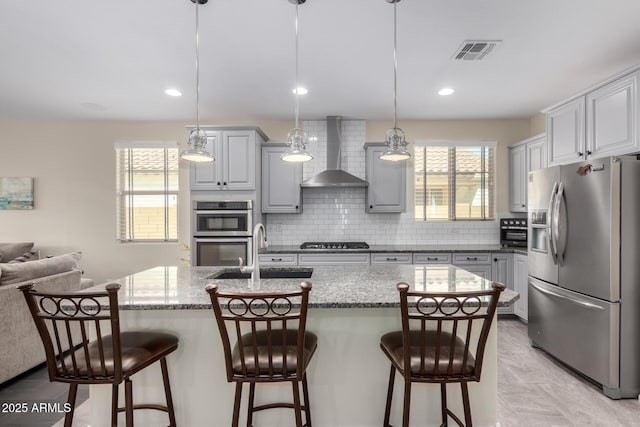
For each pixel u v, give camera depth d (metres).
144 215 4.62
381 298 1.67
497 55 2.70
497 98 3.68
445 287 1.86
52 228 4.53
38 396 2.36
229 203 3.90
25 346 2.56
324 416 1.87
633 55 2.70
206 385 1.84
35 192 4.52
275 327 1.87
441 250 3.92
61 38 2.44
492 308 1.40
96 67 2.91
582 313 2.53
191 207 3.93
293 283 2.02
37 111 4.12
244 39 2.46
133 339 1.65
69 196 4.54
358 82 3.23
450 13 2.14
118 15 2.16
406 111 4.13
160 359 1.75
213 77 3.11
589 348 2.47
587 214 2.48
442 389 1.79
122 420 1.85
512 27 2.30
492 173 4.58
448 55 2.70
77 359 1.47
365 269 2.50
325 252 3.91
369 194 4.22
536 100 3.74
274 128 4.54
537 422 2.08
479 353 1.43
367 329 1.87
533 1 2.02
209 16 2.17
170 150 4.61
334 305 1.60
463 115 4.31
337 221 4.56
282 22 2.24
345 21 2.23
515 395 2.38
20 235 4.52
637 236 2.31
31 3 2.03
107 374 1.43
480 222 4.55
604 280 2.34
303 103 3.82
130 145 4.51
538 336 3.08
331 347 1.87
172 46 2.55
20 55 2.69
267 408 1.70
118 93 3.51
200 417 1.84
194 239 3.93
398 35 2.40
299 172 4.20
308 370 1.87
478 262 3.95
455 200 4.59
